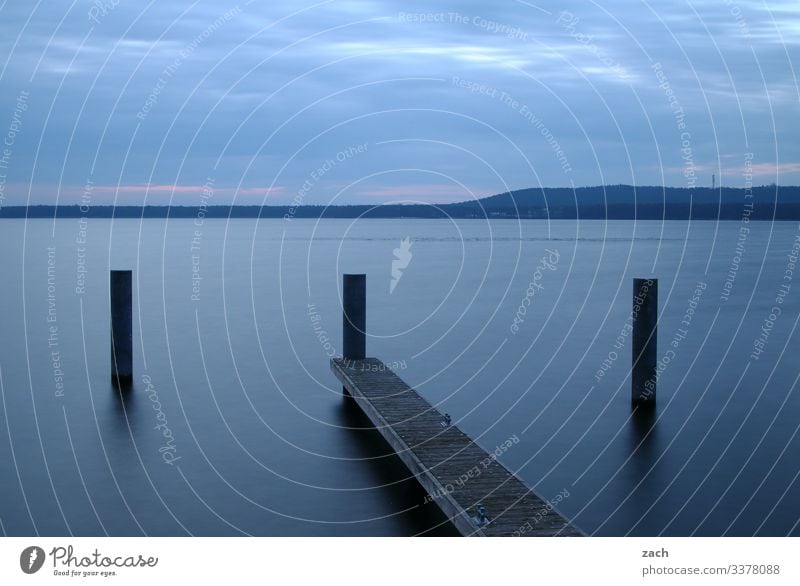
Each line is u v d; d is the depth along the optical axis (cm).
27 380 1372
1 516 819
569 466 976
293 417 1185
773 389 1315
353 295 1326
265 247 4934
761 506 852
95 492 884
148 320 2053
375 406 1021
